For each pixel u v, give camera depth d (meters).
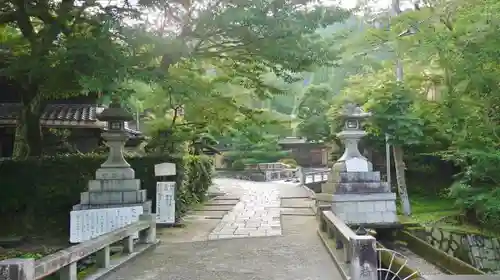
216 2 11.04
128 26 10.16
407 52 13.88
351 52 15.58
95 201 12.41
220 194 24.72
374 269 6.57
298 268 8.62
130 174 12.65
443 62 12.43
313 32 11.40
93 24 10.86
